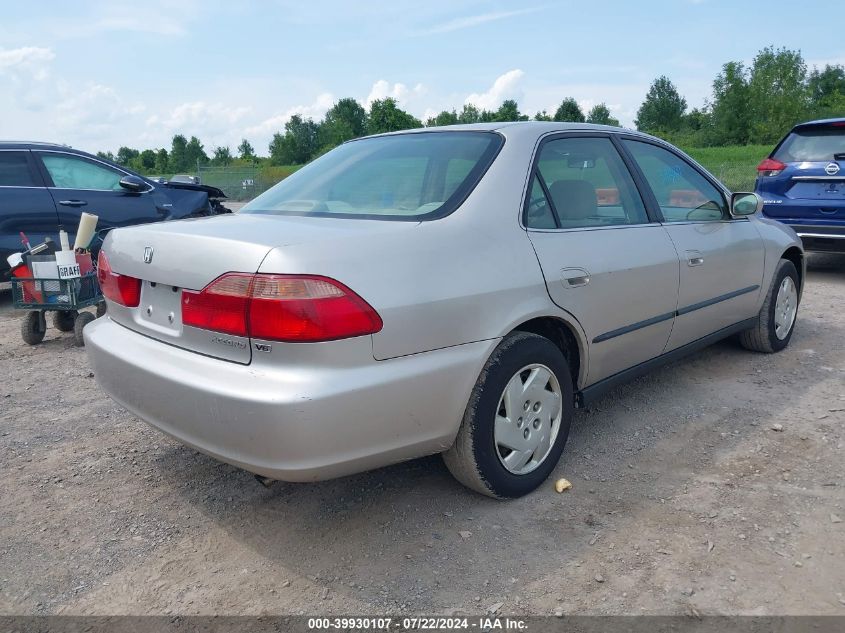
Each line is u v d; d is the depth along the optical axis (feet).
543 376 9.83
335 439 7.57
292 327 7.36
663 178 13.00
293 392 7.31
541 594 7.77
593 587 7.85
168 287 8.80
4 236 22.71
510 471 9.56
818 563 8.14
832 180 23.99
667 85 285.23
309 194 10.61
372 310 7.73
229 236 8.19
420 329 8.17
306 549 8.82
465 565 8.34
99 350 9.70
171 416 8.39
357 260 7.85
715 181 14.39
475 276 8.79
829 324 18.92
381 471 10.78
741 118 222.69
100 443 12.17
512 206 9.69
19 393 14.79
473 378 8.76
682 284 12.42
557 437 10.23
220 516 9.68
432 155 10.47
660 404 13.24
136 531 9.36
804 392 13.62
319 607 7.71
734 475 10.32
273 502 10.01
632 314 11.33
